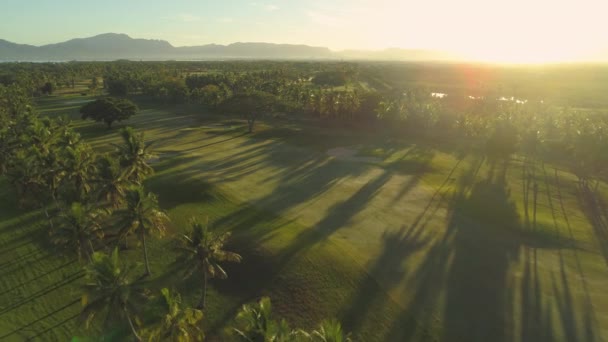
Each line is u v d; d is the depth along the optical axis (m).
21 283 44.16
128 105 126.31
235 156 92.75
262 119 143.75
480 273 45.34
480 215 61.34
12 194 67.88
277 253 47.44
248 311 24.42
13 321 38.19
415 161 90.00
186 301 40.72
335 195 68.00
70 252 49.59
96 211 43.44
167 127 128.88
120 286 27.53
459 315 38.25
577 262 48.56
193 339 31.22
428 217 59.94
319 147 102.56
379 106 126.38
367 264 46.31
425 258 48.16
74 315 39.09
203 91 171.00
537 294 41.78
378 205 64.00
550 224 58.97
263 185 72.50
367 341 35.31
